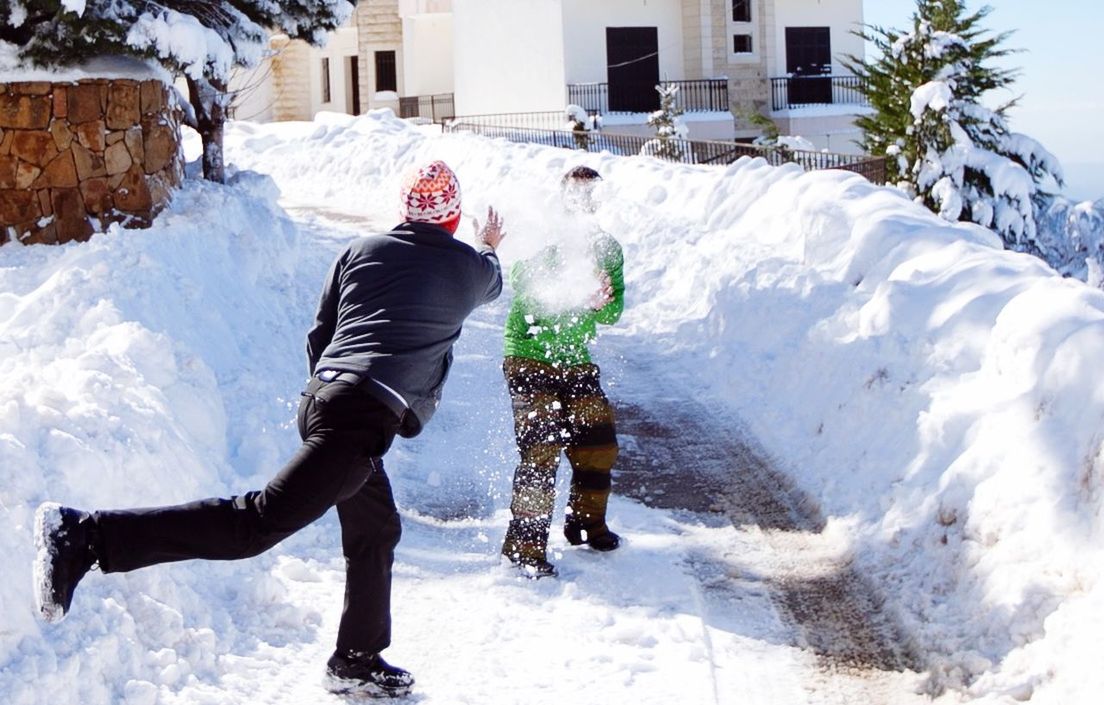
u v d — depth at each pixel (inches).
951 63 952.9
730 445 288.0
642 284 476.7
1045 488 178.4
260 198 446.9
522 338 214.4
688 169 634.8
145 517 139.9
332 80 1699.1
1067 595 163.0
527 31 1370.6
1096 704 139.9
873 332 281.9
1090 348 190.5
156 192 361.4
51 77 344.5
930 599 183.6
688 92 1382.9
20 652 142.1
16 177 347.9
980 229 387.9
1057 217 916.0
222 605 177.6
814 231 395.5
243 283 352.8
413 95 1635.1
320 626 180.9
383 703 159.8
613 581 206.1
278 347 317.1
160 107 365.4
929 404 232.5
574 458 219.1
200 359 236.1
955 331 253.9
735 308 381.1
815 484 245.6
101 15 335.6
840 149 1450.5
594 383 217.8
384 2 1648.6
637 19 1368.1
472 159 743.7
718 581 206.5
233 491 213.8
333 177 818.8
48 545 133.5
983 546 183.2
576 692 165.3
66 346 224.1
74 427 178.9
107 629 152.3
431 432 301.6
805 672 171.8
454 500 253.1
